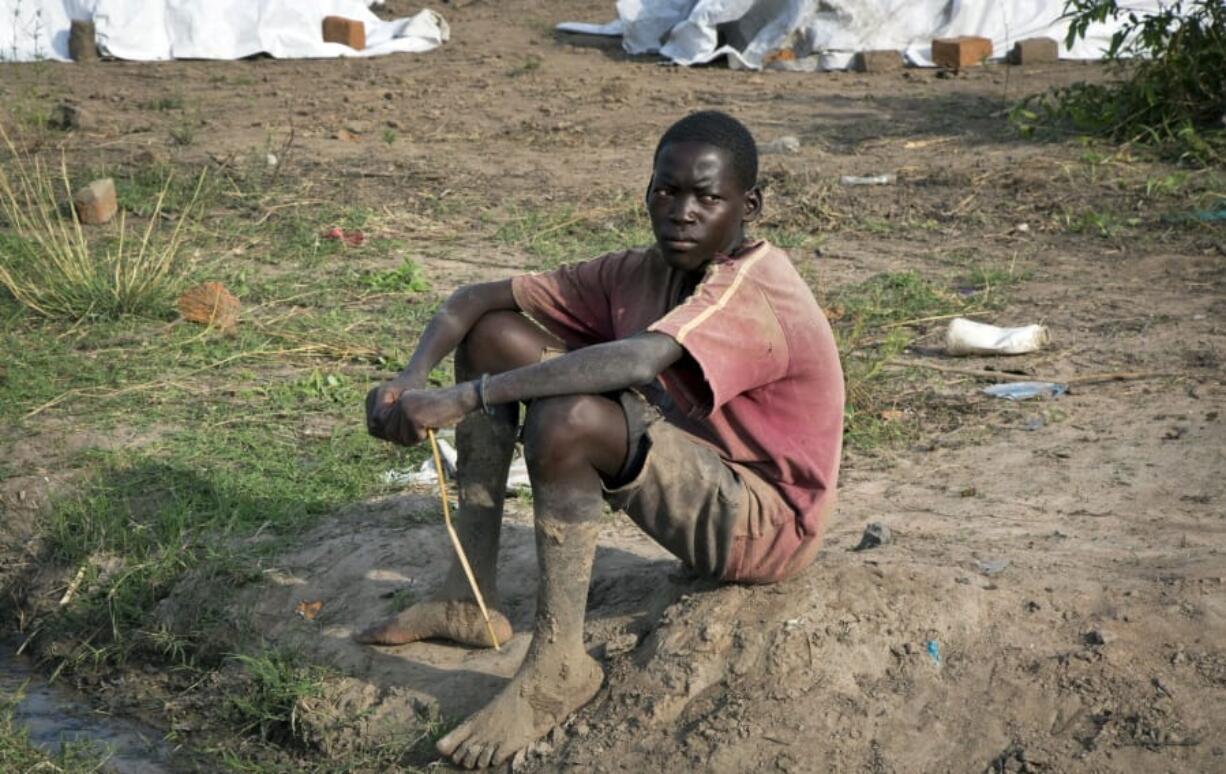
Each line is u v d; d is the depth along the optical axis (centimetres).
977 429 714
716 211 445
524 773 459
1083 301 925
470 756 466
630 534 600
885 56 1873
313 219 1172
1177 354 812
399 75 1869
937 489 637
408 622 527
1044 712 447
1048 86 1722
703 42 1938
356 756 499
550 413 430
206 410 768
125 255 1033
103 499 658
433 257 1073
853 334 827
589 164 1382
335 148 1449
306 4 2012
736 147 446
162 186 1261
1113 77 1725
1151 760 425
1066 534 568
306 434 736
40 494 683
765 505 465
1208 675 451
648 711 463
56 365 827
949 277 998
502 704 470
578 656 468
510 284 491
